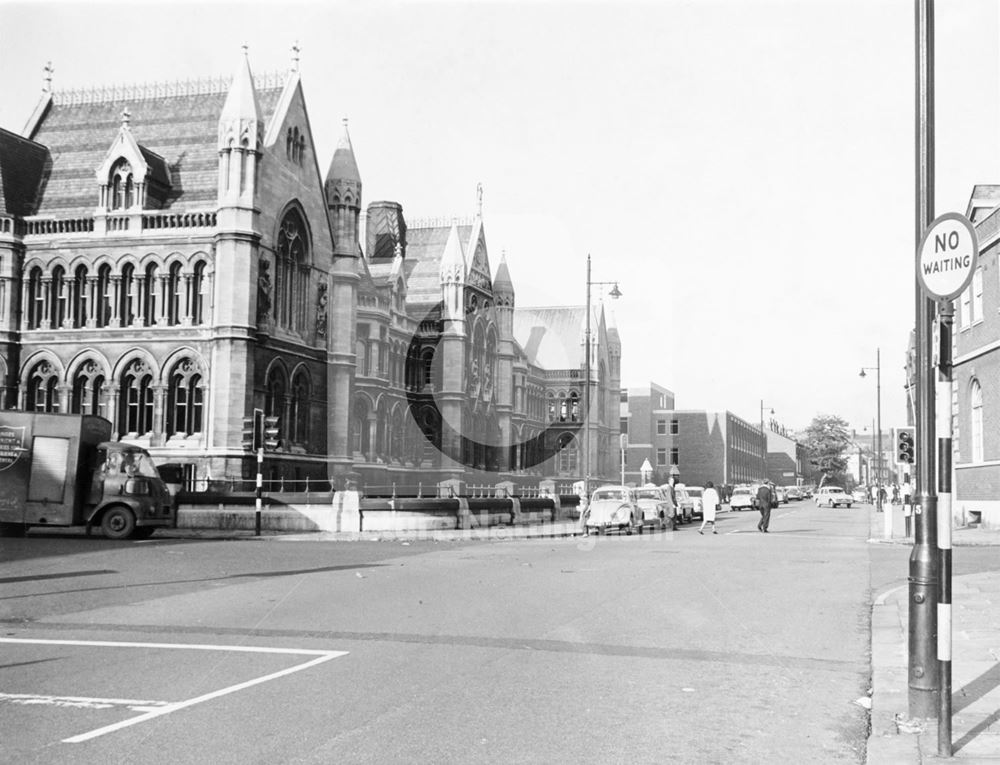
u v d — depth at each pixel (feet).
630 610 38.40
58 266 142.82
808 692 25.59
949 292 21.68
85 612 39.88
